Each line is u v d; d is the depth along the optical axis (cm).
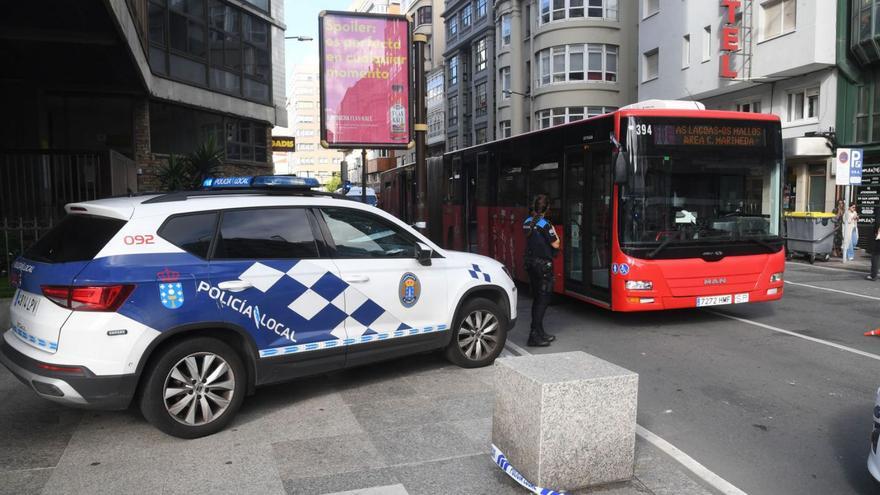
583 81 3250
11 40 1076
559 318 929
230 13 2206
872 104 1847
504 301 656
